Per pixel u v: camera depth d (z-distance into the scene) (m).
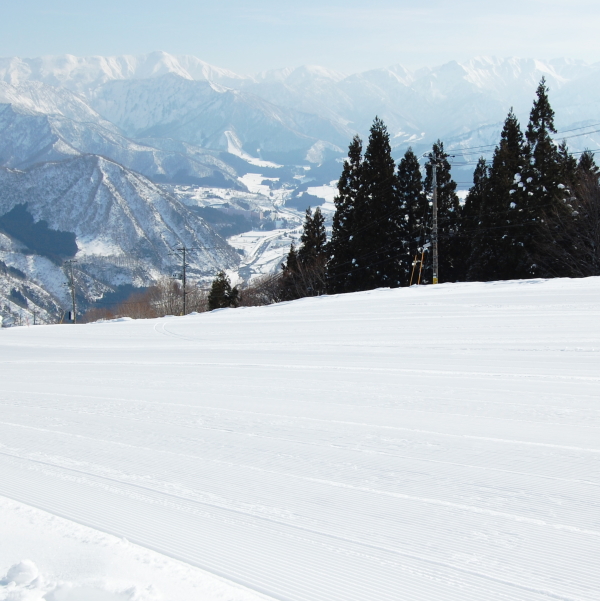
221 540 4.41
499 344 13.16
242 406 8.67
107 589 3.70
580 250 36.28
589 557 4.03
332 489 5.31
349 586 3.77
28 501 5.28
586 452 6.07
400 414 7.80
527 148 39.78
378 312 20.53
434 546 4.23
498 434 6.77
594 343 12.55
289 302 28.16
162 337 19.31
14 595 3.60
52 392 10.62
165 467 6.08
